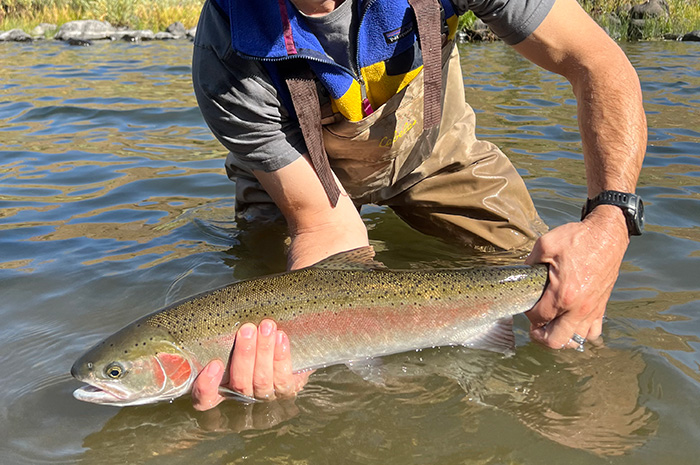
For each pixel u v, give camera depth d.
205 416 0.62
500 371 0.68
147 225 1.09
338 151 0.82
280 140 0.73
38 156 1.53
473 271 0.73
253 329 0.61
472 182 0.95
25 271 0.91
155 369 0.64
